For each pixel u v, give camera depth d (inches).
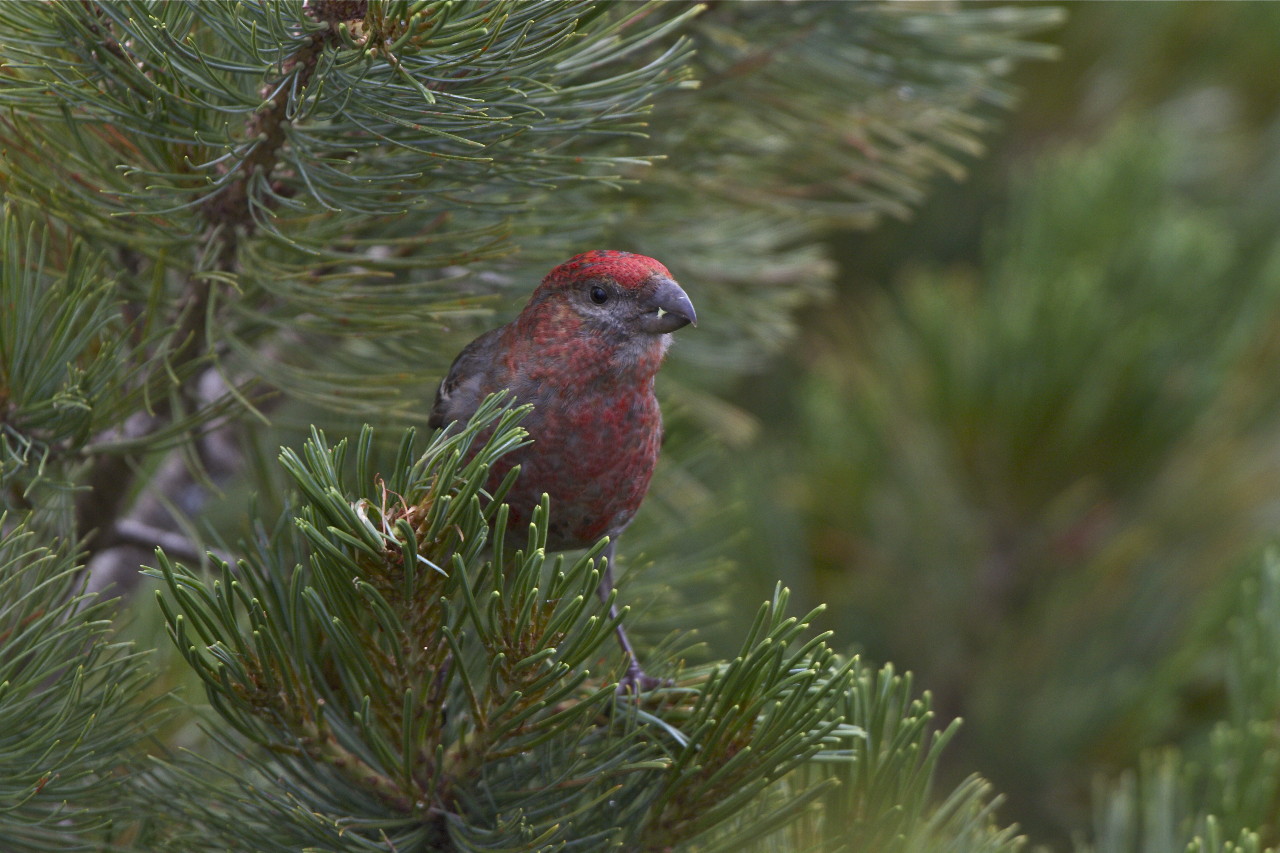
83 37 160.4
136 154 187.8
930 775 179.8
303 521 144.2
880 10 230.5
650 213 251.1
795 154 250.2
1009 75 458.0
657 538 252.2
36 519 188.2
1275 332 357.7
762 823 169.6
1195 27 451.8
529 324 214.1
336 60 158.1
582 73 195.5
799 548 372.5
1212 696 350.9
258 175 176.6
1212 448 356.5
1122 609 362.3
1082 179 359.3
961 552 369.4
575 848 164.7
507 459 208.8
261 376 196.7
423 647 159.0
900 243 498.3
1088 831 354.0
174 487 275.9
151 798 172.9
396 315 199.5
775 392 496.7
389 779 163.0
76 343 178.9
